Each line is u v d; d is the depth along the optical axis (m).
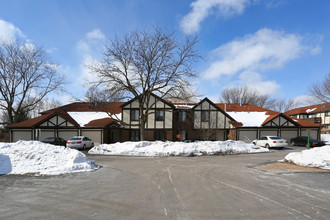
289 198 5.48
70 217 4.24
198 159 13.73
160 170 9.57
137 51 21.56
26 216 4.29
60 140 22.14
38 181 7.36
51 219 4.14
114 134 30.56
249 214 4.41
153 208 4.75
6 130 39.44
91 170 9.46
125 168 10.12
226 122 29.83
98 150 17.55
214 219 4.16
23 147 10.88
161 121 29.00
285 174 8.61
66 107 33.47
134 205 4.95
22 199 5.38
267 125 28.33
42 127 26.16
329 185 6.83
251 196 5.65
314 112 48.38
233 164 11.43
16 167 9.07
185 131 29.86
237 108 35.00
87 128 26.69
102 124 26.81
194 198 5.48
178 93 22.77
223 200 5.32
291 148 23.06
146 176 8.24
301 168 10.07
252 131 28.38
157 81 22.55
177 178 7.87
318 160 10.77
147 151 16.59
